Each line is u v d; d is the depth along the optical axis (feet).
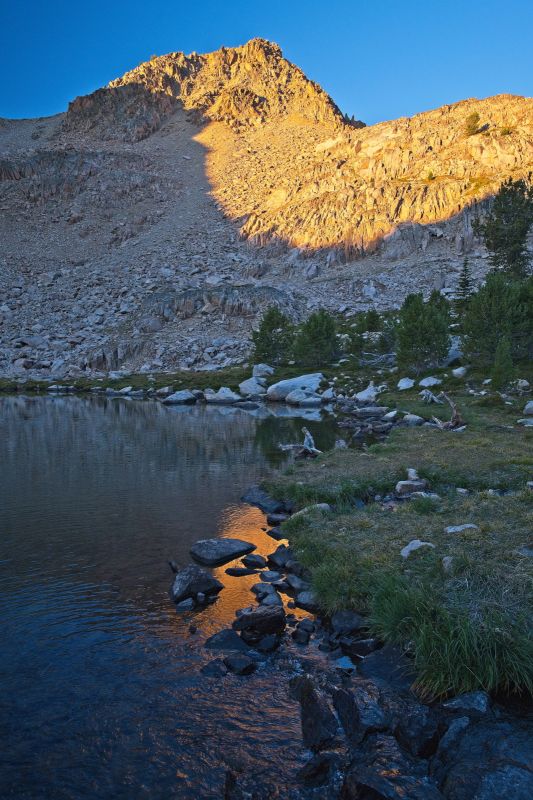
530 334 150.30
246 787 20.45
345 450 85.30
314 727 23.44
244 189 523.70
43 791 20.70
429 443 83.35
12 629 33.71
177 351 274.98
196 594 38.32
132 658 30.25
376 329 236.22
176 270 380.99
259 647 31.17
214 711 25.43
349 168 453.17
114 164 575.38
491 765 19.49
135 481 74.54
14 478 76.79
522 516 44.47
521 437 83.92
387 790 18.85
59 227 481.46
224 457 90.74
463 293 230.48
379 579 35.19
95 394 226.38
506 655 25.16
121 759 22.36
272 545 48.93
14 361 282.97
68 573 42.98
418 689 25.36
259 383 207.21
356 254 368.48
